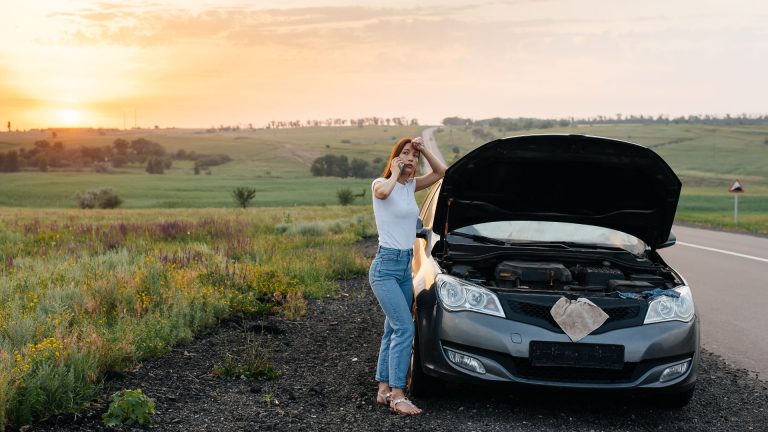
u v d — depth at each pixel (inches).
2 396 168.2
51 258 460.8
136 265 397.4
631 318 199.8
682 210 2883.9
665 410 217.9
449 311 203.8
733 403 229.1
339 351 271.1
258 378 230.2
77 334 236.4
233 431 181.5
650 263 236.5
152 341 249.3
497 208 250.5
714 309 404.5
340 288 419.8
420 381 214.8
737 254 695.7
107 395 199.5
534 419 202.4
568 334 193.2
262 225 842.8
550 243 246.4
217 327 293.9
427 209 282.4
